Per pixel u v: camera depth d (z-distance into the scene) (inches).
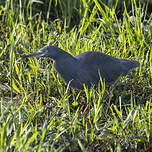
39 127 343.0
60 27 503.2
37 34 483.2
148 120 338.0
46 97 394.6
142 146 319.6
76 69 365.7
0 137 299.9
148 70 423.8
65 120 349.1
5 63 442.0
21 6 529.3
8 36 490.9
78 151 315.3
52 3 557.9
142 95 388.8
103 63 370.9
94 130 333.7
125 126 325.1
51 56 364.2
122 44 452.1
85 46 438.9
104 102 378.0
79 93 370.9
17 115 348.2
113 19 496.1
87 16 510.9
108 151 317.1
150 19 490.3
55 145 319.6
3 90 405.1
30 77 399.5
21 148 286.2
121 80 404.5
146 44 442.0
